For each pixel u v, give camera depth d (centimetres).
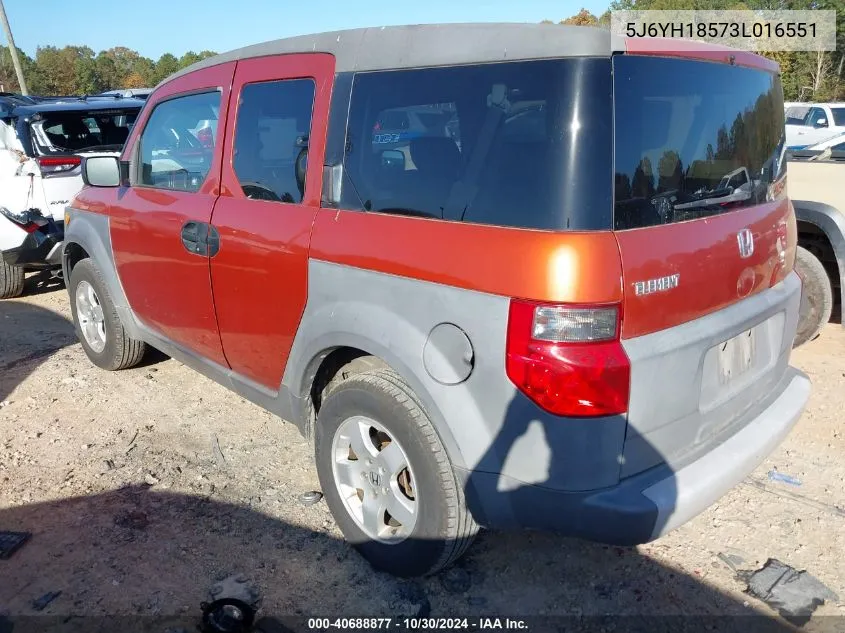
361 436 272
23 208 636
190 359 380
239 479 352
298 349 291
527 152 216
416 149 244
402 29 256
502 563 288
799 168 1675
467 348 223
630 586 274
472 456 229
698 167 242
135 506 328
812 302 491
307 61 289
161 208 366
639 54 217
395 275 243
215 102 337
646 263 212
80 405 437
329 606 264
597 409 208
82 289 479
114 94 897
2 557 291
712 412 247
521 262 210
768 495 331
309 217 278
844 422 398
